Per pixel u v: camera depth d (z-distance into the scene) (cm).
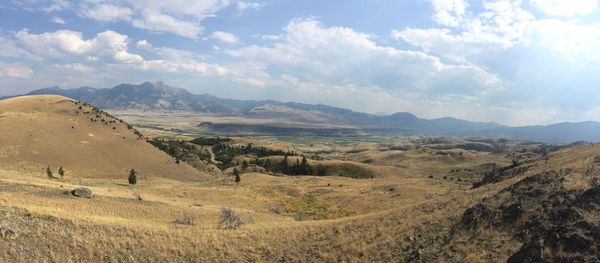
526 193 3031
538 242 2238
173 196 7606
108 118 18138
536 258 2156
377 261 2769
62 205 4216
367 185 10862
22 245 2756
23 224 3019
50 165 11719
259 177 12569
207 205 6744
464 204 3409
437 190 8681
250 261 3070
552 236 2266
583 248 2108
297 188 10181
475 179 12162
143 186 8862
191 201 7144
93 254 2894
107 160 13625
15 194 4297
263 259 3094
